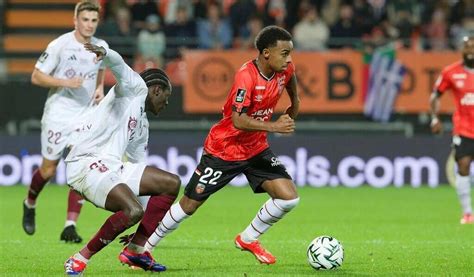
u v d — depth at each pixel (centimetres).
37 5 8125
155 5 7438
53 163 3822
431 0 7781
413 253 3541
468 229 4497
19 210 5294
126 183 2814
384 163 6888
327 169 6875
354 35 7350
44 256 3422
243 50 6875
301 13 7562
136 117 2853
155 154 6756
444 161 6919
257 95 2956
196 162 6762
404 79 6869
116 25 7038
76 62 3762
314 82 6838
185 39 7119
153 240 3062
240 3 7425
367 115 6912
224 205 5666
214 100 6788
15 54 7419
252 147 3053
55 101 3800
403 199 6078
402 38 7375
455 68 4866
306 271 3027
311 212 5281
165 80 2952
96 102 3850
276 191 3056
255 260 3312
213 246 3744
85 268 2962
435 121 5012
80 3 3741
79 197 3872
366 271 3039
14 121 6850
